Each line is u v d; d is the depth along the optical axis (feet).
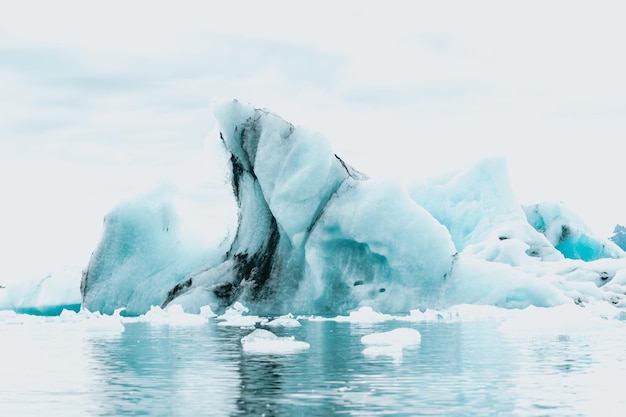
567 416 24.80
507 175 143.84
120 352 47.62
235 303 102.99
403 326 71.82
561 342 51.29
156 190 116.16
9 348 51.78
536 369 36.50
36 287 132.26
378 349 46.52
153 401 28.27
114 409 26.76
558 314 66.39
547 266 121.49
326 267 102.17
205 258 115.96
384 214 100.22
